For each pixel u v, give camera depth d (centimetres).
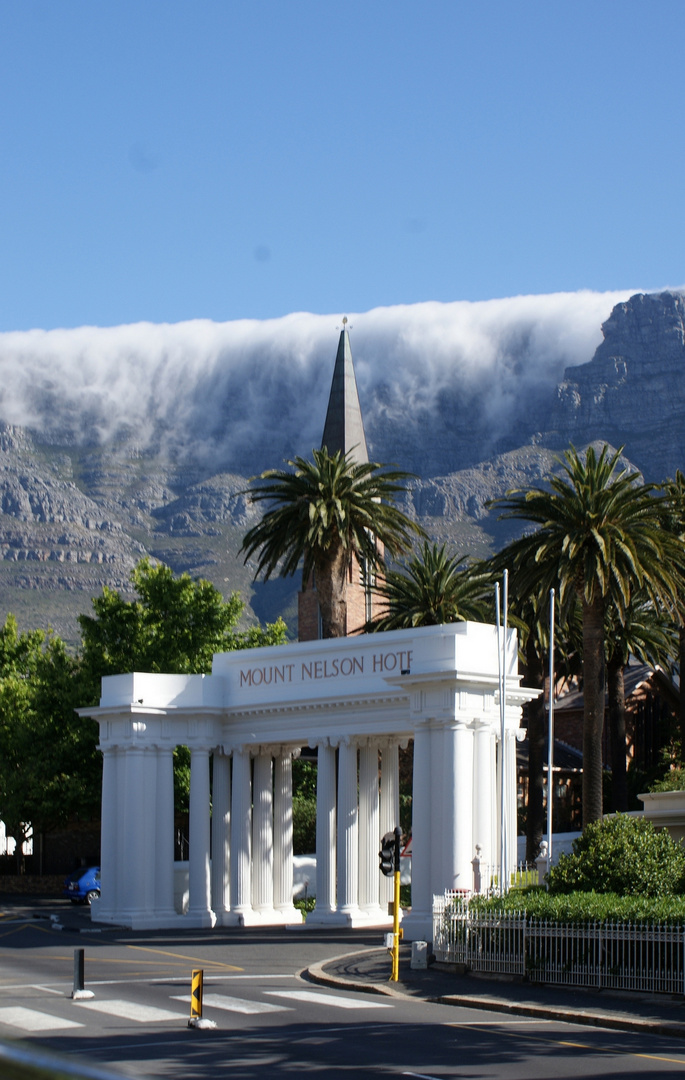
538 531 4425
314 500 5584
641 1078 1537
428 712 3938
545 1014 2252
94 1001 2267
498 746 4178
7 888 7569
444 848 3831
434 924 2980
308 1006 2278
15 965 3020
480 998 2434
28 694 7494
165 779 4734
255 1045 1786
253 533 5706
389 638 4262
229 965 3120
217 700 4828
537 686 5712
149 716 4719
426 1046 1812
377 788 4612
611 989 2470
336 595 5691
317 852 4453
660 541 4328
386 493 5825
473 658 3972
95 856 8525
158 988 2516
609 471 4384
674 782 5031
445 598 5850
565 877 3147
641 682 8494
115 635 7456
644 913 2495
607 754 8294
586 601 4284
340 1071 1568
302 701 4472
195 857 4703
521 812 7700
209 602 7519
